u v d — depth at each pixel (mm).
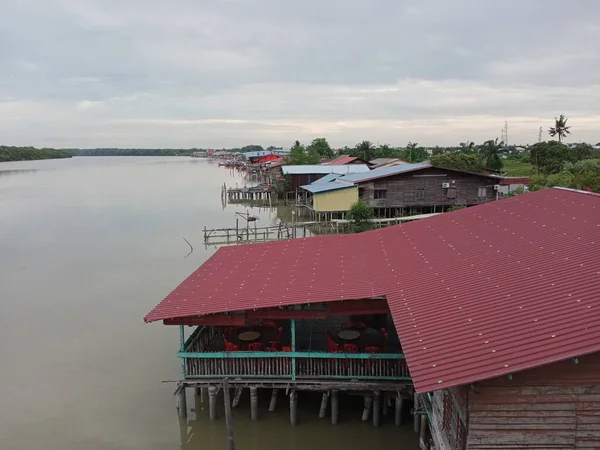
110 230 53719
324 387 16422
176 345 23516
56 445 16047
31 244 46344
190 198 85062
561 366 9922
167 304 17047
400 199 51156
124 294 31172
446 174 51094
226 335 19797
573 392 9969
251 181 121562
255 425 16984
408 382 16156
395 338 19016
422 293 14617
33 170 184625
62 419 17547
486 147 89688
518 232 17453
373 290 15938
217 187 106500
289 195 78875
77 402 18609
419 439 15969
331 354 16359
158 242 47281
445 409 12227
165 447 16094
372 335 19484
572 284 12070
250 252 23016
